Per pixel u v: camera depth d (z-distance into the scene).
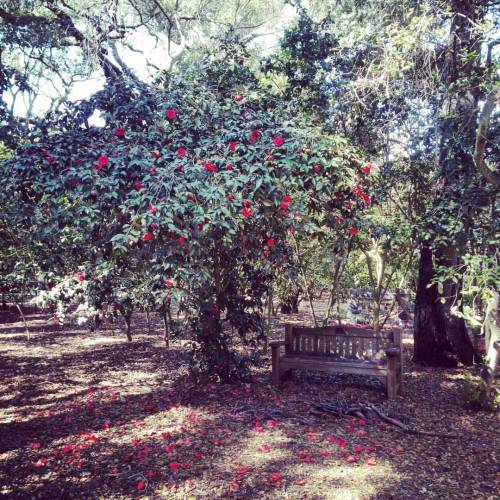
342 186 4.18
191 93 4.64
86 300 6.60
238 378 6.15
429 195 7.28
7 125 5.43
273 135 4.12
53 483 3.51
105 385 6.29
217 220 3.38
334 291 8.61
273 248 5.38
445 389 6.20
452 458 3.97
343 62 7.52
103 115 4.14
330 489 3.42
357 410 5.03
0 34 7.99
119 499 3.29
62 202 4.07
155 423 4.75
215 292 5.91
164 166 3.84
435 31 5.77
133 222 3.27
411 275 9.13
